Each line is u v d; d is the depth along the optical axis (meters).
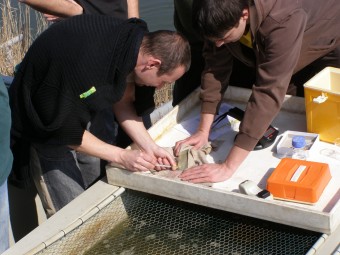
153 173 2.47
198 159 2.54
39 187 2.84
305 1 2.62
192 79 3.40
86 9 3.06
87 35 2.30
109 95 2.30
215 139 2.72
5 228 2.47
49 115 2.37
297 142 2.51
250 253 2.19
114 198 2.44
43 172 2.77
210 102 2.73
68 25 2.35
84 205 2.40
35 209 3.05
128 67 2.25
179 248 2.26
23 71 2.43
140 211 2.44
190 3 3.06
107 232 2.38
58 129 2.39
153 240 2.31
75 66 2.28
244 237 2.26
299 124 2.76
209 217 2.38
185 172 2.44
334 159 2.47
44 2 2.98
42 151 2.61
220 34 2.27
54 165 2.75
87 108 2.34
